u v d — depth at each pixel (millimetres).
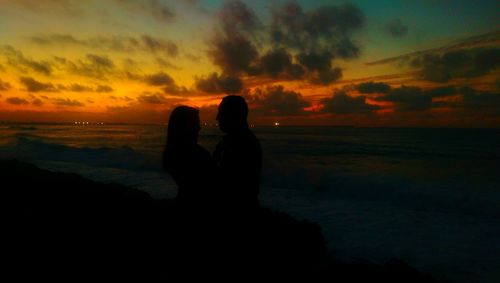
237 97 3176
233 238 3330
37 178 8977
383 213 8742
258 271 3617
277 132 83312
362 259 5441
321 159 23859
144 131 84250
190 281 3426
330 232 7055
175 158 3193
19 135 53219
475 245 6262
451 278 4828
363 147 34531
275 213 5637
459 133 73875
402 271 4402
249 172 3166
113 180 13117
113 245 4457
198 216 3264
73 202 6582
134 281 3609
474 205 10406
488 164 21047
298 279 3904
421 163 21500
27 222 5273
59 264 3982
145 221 5125
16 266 3875
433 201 11062
